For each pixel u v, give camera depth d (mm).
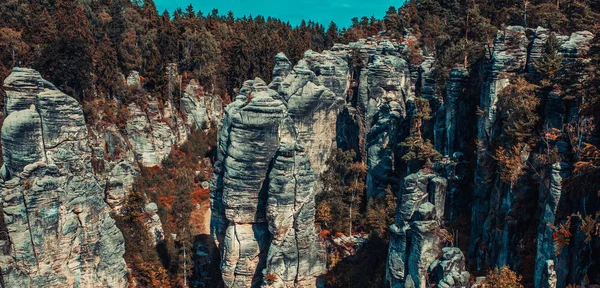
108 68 94000
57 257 56594
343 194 75688
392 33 95188
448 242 48844
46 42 90500
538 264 40656
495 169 50938
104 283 60188
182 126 106938
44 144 54938
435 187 51719
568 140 42125
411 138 64000
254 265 61594
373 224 67250
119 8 116875
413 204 50688
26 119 52938
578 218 37562
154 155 97188
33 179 54250
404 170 71562
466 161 57688
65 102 55719
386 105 77750
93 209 59062
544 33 51719
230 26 156250
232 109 63562
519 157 45344
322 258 62188
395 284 50094
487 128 52312
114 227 61562
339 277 62562
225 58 127938
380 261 61531
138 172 90938
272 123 58156
